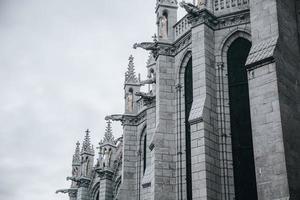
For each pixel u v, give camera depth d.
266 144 24.33
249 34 31.09
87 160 60.97
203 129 28.53
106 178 52.69
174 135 33.62
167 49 35.66
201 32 31.36
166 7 36.72
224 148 29.23
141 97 43.12
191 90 33.66
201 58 30.83
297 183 23.66
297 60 27.45
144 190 37.59
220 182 28.42
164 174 32.44
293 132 24.84
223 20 32.06
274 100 24.62
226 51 31.72
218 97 30.59
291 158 23.86
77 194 61.59
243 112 29.91
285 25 27.19
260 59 25.62
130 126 46.34
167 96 34.56
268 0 27.20
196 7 31.77
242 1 31.92
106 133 55.06
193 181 28.06
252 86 25.86
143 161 44.38
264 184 23.81
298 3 28.92
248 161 28.67
